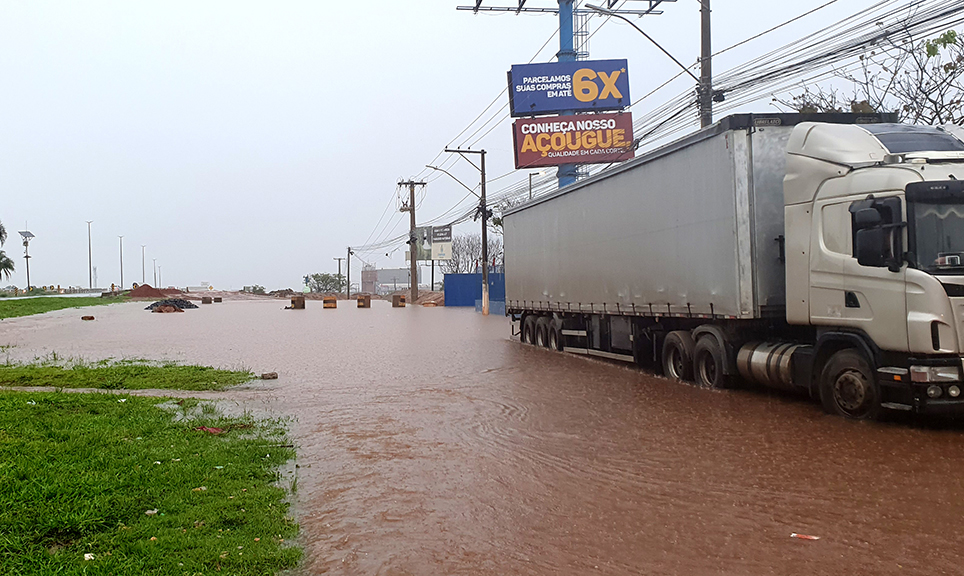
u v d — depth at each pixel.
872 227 9.73
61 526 5.68
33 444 8.05
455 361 20.03
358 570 5.52
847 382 10.45
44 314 53.56
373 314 52.75
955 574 5.22
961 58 17.38
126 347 25.19
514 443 9.74
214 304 84.56
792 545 5.84
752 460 8.47
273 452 9.05
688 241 14.16
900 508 6.64
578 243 19.67
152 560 5.23
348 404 13.11
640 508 6.89
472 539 6.16
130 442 8.80
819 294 10.90
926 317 9.27
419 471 8.39
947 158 9.73
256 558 5.49
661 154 15.08
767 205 12.45
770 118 12.48
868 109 18.47
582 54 48.72
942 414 9.71
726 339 13.30
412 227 75.62
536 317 23.95
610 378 15.84
